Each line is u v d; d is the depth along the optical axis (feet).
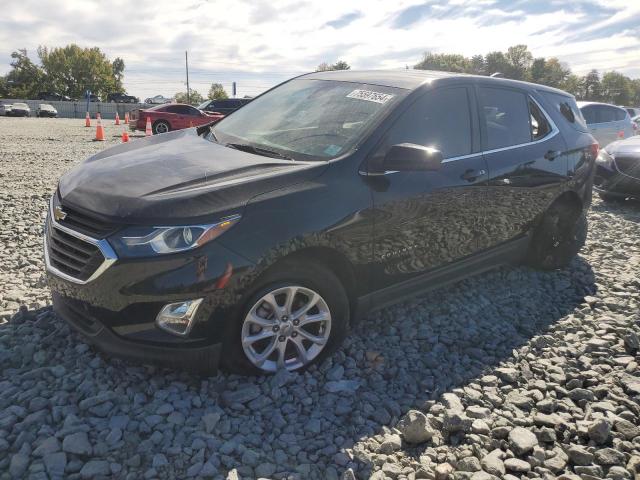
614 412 9.52
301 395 9.45
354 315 10.98
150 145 12.15
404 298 11.75
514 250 14.52
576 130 16.28
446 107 12.42
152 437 8.09
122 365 9.86
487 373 10.67
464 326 12.60
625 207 26.61
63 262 9.26
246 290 8.99
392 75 12.96
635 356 11.53
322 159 10.51
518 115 14.42
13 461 7.37
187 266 8.47
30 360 9.95
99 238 8.58
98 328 8.85
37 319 11.39
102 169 10.35
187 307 8.60
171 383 9.48
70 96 299.99
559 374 10.72
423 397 9.84
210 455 7.88
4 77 287.07
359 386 9.98
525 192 14.01
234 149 11.34
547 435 8.75
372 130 10.86
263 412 9.00
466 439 8.68
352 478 7.54
